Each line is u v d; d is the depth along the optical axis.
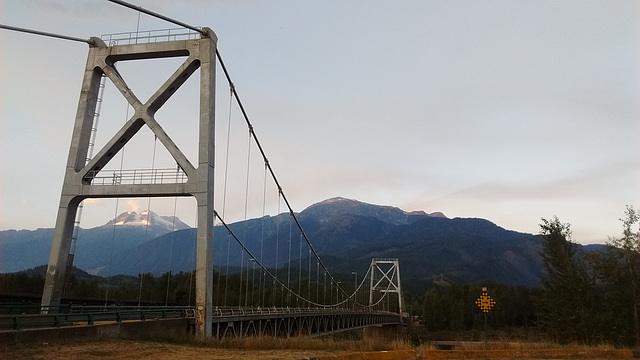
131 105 32.38
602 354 22.70
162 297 65.62
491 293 123.75
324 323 63.72
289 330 50.06
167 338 24.17
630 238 35.34
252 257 50.94
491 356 21.30
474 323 124.56
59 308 29.55
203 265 29.36
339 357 17.58
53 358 16.02
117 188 30.88
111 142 31.72
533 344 25.41
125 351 18.89
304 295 77.94
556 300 36.47
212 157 31.36
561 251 37.06
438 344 27.05
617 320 33.28
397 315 123.50
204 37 32.91
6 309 26.27
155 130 31.58
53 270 29.77
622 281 35.22
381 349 22.09
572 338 33.84
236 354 19.33
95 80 33.47
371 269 147.62
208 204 30.12
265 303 71.56
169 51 33.09
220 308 34.88
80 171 31.34
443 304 132.38
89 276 78.75
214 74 32.72
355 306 95.06
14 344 17.36
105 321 23.78
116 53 33.31
